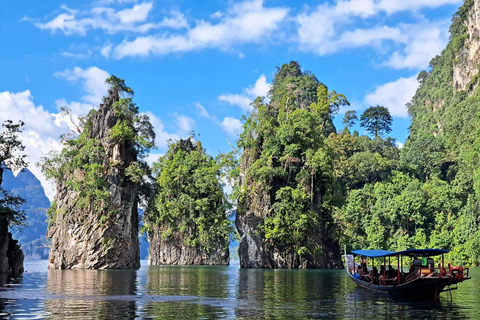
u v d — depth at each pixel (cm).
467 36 17375
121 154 8838
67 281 5066
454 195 11788
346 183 13712
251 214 8731
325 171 8962
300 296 3531
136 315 2555
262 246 8606
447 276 3228
